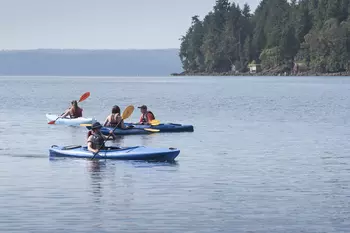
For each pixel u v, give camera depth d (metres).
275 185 20.00
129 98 78.81
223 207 17.22
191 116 48.34
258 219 16.11
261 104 64.25
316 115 49.03
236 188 19.53
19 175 21.48
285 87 118.31
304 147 28.95
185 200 17.97
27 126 39.38
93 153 24.75
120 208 17.09
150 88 119.69
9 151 27.50
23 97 81.06
